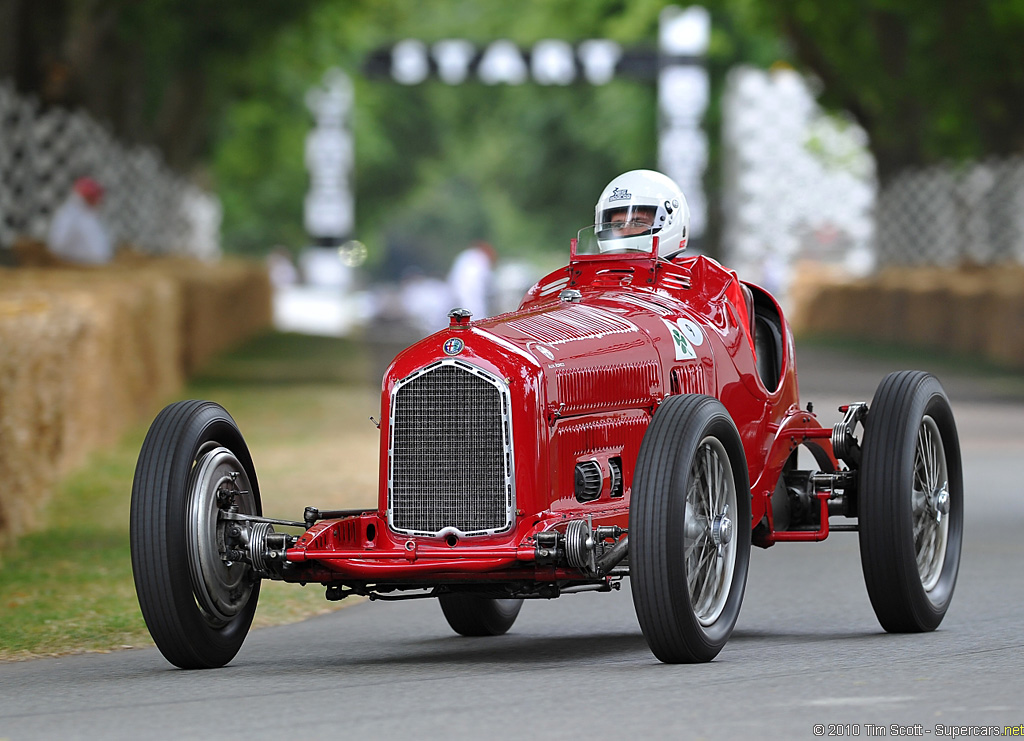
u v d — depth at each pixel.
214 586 26.08
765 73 185.12
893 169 147.62
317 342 141.12
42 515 45.47
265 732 21.09
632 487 24.94
